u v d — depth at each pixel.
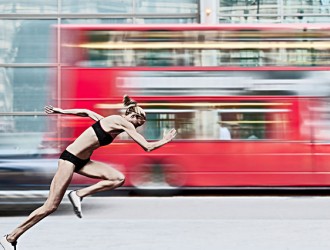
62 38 12.79
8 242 5.61
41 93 18.23
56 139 12.55
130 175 12.75
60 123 12.60
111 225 8.70
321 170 12.77
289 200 12.47
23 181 11.77
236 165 12.78
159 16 18.52
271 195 13.53
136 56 12.80
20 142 17.66
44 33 18.42
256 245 7.20
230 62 12.85
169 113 12.77
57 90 18.09
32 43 18.39
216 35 12.88
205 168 12.77
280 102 12.82
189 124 12.79
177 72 12.81
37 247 7.03
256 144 12.78
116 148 12.75
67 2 18.53
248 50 12.91
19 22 18.47
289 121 12.80
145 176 12.76
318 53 12.91
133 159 12.75
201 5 18.17
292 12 18.31
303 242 7.41
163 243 7.30
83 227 8.51
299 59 12.90
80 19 18.53
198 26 12.88
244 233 8.06
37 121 18.16
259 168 12.77
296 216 10.09
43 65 18.28
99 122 5.59
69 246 7.11
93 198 12.78
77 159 5.53
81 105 12.58
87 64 12.70
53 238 7.64
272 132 12.80
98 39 12.80
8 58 18.36
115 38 12.82
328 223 8.99
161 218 9.82
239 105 12.82
